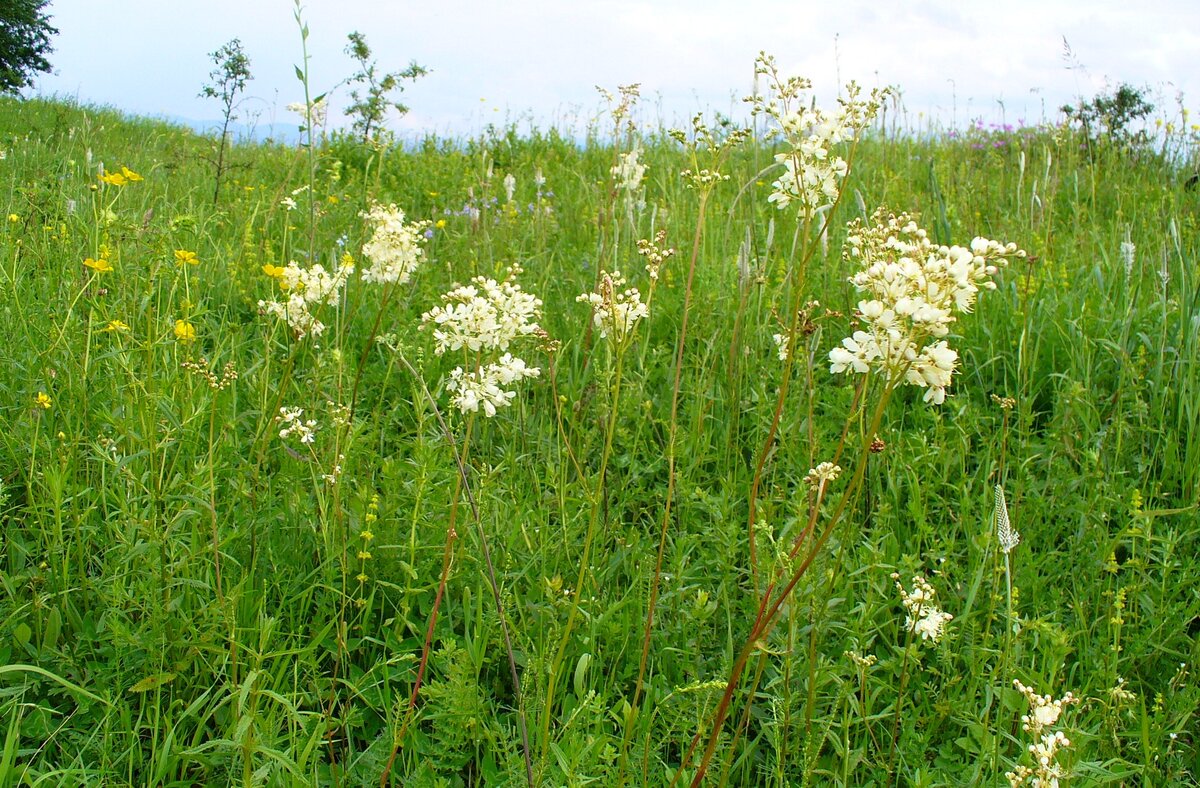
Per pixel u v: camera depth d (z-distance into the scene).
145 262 3.88
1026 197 7.32
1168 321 4.88
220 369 4.08
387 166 9.16
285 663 2.52
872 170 7.80
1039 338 4.53
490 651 2.82
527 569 3.03
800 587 2.39
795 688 2.65
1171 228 4.99
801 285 2.37
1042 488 3.70
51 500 2.91
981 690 2.78
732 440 3.98
